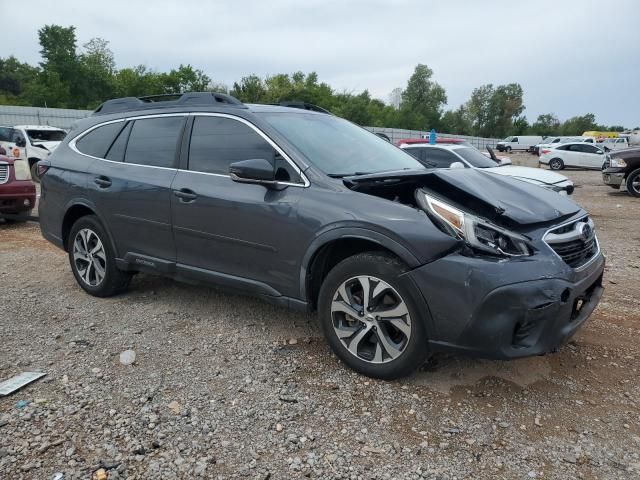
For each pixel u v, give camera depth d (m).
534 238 2.95
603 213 11.04
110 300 4.73
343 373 3.31
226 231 3.69
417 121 76.25
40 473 2.37
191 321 4.21
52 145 15.32
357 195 3.18
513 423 2.80
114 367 3.40
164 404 2.95
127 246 4.41
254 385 3.17
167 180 4.05
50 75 56.69
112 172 4.45
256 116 3.75
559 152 28.02
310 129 3.94
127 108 4.70
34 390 3.09
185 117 4.14
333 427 2.75
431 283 2.85
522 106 100.19
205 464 2.45
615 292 5.11
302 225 3.29
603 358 3.57
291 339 3.85
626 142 41.38
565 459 2.51
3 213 8.45
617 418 2.86
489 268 2.75
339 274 3.21
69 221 4.98
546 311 2.75
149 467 2.42
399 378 3.20
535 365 3.44
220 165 3.83
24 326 4.09
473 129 97.75
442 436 2.68
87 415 2.83
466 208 3.03
